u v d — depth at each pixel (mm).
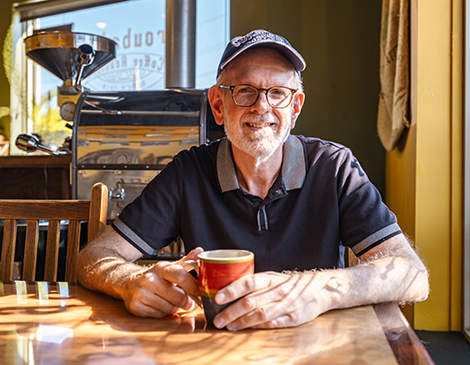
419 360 580
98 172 2535
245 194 1182
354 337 674
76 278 1124
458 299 2244
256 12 3438
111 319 786
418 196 2271
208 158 1281
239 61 1125
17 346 646
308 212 1182
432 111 2252
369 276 879
